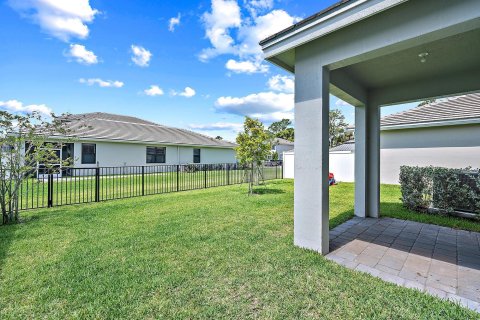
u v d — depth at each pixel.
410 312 1.90
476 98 8.55
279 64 3.54
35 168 5.36
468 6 1.93
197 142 19.36
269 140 9.91
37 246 3.35
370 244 3.45
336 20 2.57
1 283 2.36
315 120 3.02
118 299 2.08
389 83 4.50
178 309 1.96
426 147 8.88
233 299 2.09
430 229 4.15
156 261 2.84
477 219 4.60
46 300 2.09
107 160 14.29
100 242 3.49
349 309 1.94
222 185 10.73
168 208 5.81
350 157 11.37
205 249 3.20
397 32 2.32
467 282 2.37
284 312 1.91
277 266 2.69
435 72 3.86
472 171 4.71
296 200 3.27
